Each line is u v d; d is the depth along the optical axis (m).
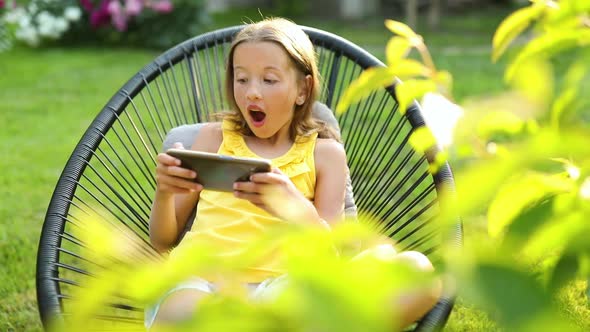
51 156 4.67
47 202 3.96
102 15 8.24
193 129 2.47
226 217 2.21
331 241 0.59
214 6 11.40
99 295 0.57
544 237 0.71
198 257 0.55
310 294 0.50
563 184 0.76
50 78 6.76
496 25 9.84
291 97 2.26
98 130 2.40
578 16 0.88
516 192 0.78
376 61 2.64
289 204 0.68
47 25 8.15
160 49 8.28
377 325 0.49
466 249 0.56
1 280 3.12
